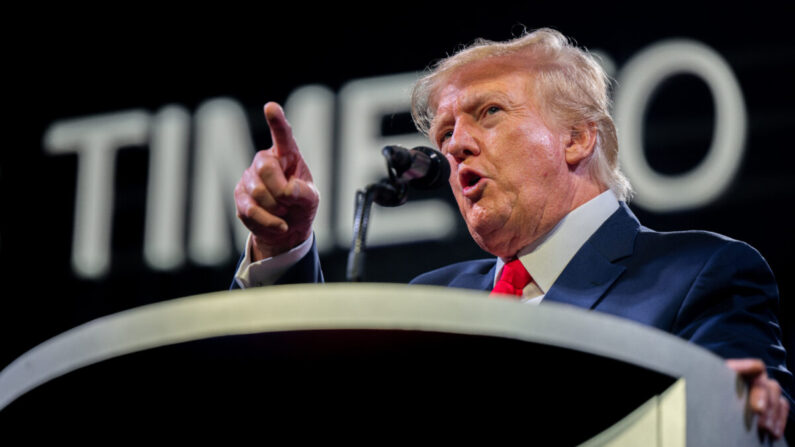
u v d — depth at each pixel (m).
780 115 7.82
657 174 7.97
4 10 10.77
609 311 3.58
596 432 2.15
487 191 4.05
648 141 8.05
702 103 8.00
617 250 3.84
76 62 10.58
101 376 1.97
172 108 10.16
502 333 1.80
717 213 7.81
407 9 9.41
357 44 9.52
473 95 4.15
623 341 1.92
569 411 2.07
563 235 4.04
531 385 1.97
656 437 2.05
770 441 2.38
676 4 8.25
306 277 3.71
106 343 1.89
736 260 3.56
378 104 9.27
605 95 4.38
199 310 1.83
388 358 1.88
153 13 10.41
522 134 4.07
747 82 7.94
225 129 9.92
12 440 2.28
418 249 8.68
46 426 2.20
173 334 1.83
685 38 8.16
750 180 7.79
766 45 7.96
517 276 4.06
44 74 10.62
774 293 3.56
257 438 2.12
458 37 9.16
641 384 2.04
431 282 4.57
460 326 1.79
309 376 1.93
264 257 3.71
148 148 10.16
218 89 10.05
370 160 9.14
